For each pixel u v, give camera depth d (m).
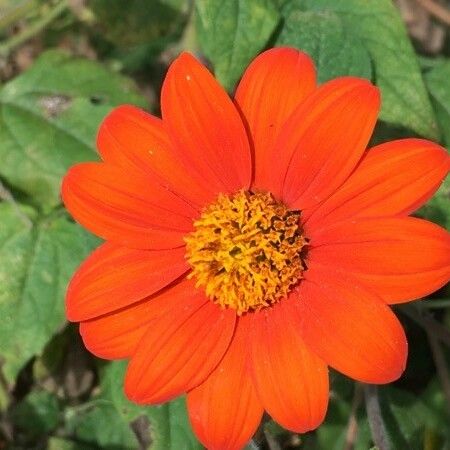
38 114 0.23
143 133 0.17
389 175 0.16
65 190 0.17
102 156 0.17
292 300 0.17
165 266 0.17
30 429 0.25
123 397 0.21
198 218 0.17
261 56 0.17
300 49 0.21
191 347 0.16
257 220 0.17
